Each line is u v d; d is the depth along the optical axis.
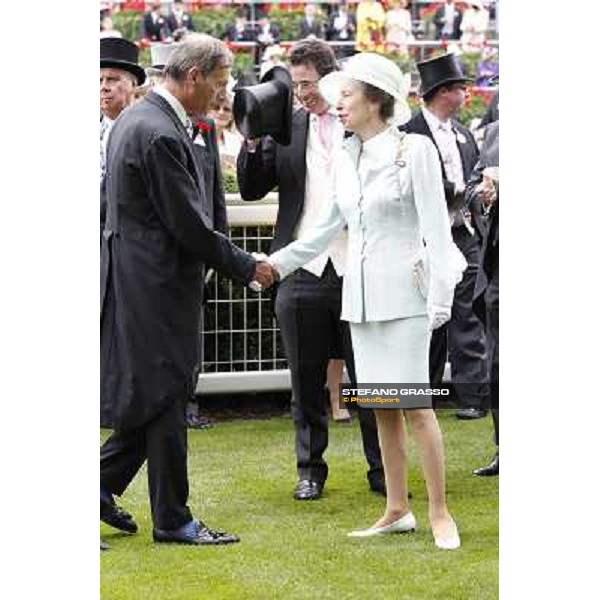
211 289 7.48
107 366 5.18
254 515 5.68
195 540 5.25
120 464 5.32
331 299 5.91
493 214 6.17
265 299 7.55
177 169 5.02
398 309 5.26
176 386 5.12
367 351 5.34
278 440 7.00
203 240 5.07
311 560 5.07
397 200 5.23
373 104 5.25
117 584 4.80
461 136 7.00
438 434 5.29
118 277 5.12
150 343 5.09
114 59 6.05
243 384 7.52
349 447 6.81
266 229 7.37
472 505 5.82
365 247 5.29
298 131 5.95
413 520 5.45
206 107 5.16
